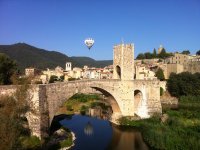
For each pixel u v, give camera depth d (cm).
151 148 6806
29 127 6144
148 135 7231
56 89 7125
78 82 7975
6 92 5812
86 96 14788
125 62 9631
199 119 8906
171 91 15025
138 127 8869
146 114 10162
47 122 6725
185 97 14150
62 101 7362
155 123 8425
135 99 10462
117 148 6906
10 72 8125
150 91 10325
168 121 8281
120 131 8550
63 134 7538
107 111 11194
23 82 5088
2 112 3819
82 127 9269
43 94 6562
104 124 9712
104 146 7069
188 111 10094
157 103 10381
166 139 6538
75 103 13600
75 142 7369
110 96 9462
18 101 4341
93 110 11938
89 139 7744
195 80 14612
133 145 7169
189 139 6331
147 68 19125
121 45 9606
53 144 6438
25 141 5588
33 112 6209
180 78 14838
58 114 11438
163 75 18138
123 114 9631
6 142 3559
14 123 3784
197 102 13412
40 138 6238
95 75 19800
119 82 9469
